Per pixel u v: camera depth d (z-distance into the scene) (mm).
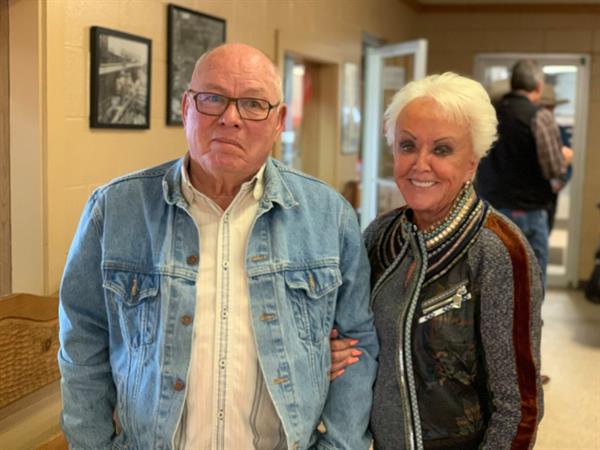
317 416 1468
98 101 2541
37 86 2277
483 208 1464
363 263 1528
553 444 3338
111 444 1501
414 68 5164
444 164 1415
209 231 1415
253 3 3709
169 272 1385
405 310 1464
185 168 1439
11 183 2350
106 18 2574
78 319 1461
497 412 1405
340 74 5043
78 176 2488
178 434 1388
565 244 7266
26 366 2031
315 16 4535
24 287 2383
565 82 6945
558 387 4105
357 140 5566
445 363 1432
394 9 6297
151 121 2908
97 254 1441
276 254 1420
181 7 3025
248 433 1395
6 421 2025
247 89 1346
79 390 1475
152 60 2879
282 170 1513
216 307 1387
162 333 1375
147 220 1422
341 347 1515
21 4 2254
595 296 6020
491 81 7090
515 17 6953
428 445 1455
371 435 1539
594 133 6914
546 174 3947
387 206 5812
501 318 1386
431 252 1454
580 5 6805
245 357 1388
